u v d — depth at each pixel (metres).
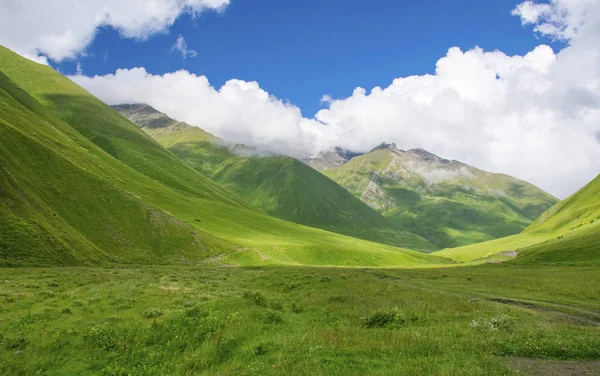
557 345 16.58
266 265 92.56
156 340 18.06
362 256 151.62
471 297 37.44
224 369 13.98
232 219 159.75
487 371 12.87
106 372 14.72
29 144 84.44
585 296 37.97
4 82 166.00
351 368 13.30
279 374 12.84
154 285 39.12
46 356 15.77
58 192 79.38
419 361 13.99
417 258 193.75
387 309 25.09
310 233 185.25
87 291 32.28
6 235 53.59
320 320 23.55
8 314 22.20
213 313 21.70
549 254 91.81
